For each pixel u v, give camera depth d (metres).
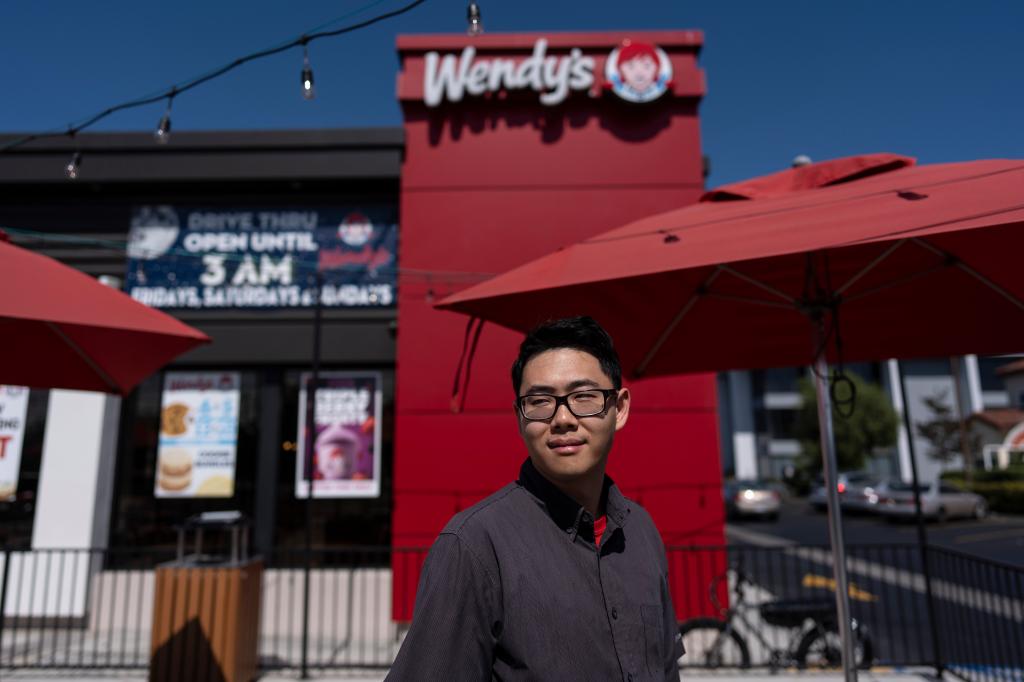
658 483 6.75
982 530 16.55
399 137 7.52
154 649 4.48
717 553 6.60
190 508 7.22
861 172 2.75
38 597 6.71
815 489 23.25
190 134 7.53
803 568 10.67
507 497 1.32
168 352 3.37
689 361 3.92
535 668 1.12
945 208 1.97
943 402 30.77
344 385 7.53
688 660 5.37
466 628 1.13
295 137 7.54
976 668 4.47
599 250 2.58
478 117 7.62
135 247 7.64
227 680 4.45
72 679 5.11
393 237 7.72
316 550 5.42
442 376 7.06
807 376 30.11
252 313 7.53
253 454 7.37
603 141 7.53
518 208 7.41
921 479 29.89
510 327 2.94
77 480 6.91
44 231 7.64
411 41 7.67
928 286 3.13
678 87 7.56
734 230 2.34
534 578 1.19
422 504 6.81
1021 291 2.60
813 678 4.84
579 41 7.62
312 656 5.83
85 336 3.31
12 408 7.14
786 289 3.29
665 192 7.40
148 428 7.38
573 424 1.29
